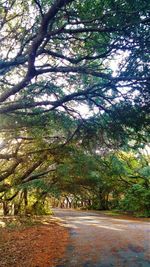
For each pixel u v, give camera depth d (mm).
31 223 27141
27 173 20391
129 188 38656
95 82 10258
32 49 7469
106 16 7289
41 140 17500
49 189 28562
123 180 38312
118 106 9156
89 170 23703
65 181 28672
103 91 9148
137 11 6902
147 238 18359
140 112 8938
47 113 12945
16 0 9359
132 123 9172
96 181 31047
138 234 20031
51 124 13906
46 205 43031
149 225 25969
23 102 10102
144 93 8680
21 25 9609
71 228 24188
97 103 9703
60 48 9406
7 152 19297
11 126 13312
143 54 7844
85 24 7770
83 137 11641
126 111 9047
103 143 11750
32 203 38938
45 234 21219
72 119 13078
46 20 7121
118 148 11945
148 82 8328
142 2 6754
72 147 17188
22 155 17750
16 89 8352
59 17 7828
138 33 7414
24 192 36906
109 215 39031
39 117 13156
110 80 8500
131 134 10156
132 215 38219
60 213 44062
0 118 12773
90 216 37531
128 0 6848
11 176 21562
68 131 13875
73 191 33281
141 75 8203
